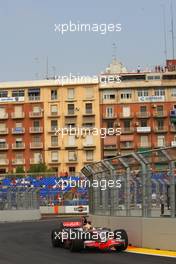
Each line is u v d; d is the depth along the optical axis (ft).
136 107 314.76
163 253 62.08
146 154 66.59
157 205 65.62
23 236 103.19
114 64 334.65
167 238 63.67
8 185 179.42
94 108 311.27
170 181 62.75
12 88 319.47
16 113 319.47
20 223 157.79
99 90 313.32
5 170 320.29
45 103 315.37
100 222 83.87
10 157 321.32
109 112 313.53
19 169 310.04
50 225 143.95
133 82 315.37
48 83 315.58
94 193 90.53
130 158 71.10
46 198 214.69
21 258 61.52
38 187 184.85
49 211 212.23
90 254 64.18
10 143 321.32
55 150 315.37
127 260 56.13
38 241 89.71
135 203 70.74
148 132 313.73
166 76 323.37
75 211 210.38
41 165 301.63
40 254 66.03
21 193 176.14
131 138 313.12
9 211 170.71
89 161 312.09
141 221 68.49
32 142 318.24
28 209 178.19
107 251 67.31
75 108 311.88
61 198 213.87
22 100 318.45
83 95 312.50
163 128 314.35
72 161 313.32
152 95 315.17
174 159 62.13
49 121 315.78
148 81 315.78
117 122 313.73
